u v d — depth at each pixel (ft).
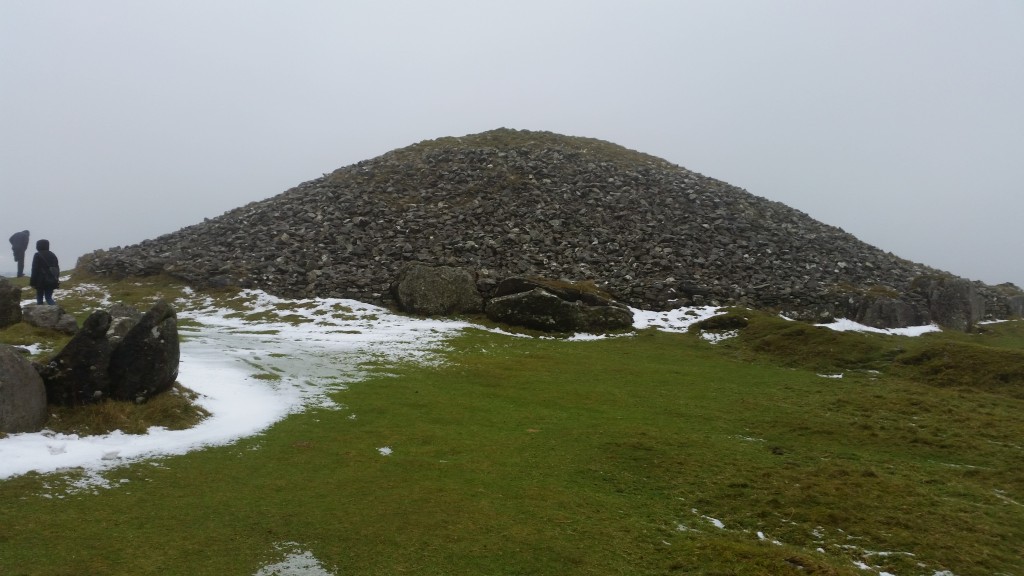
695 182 166.91
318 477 39.83
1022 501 39.75
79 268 129.80
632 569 30.14
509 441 48.60
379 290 108.17
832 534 34.76
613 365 77.30
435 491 38.32
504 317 97.25
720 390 66.95
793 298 107.24
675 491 40.09
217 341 82.79
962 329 110.11
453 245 120.26
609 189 150.30
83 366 45.57
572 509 36.70
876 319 103.35
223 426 48.29
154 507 34.45
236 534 31.89
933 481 42.63
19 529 30.81
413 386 63.77
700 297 106.73
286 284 111.86
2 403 40.16
